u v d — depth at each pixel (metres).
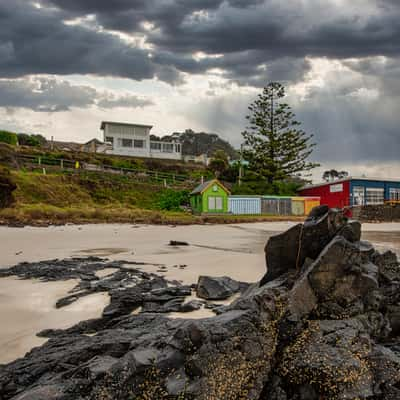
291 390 3.96
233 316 4.11
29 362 4.99
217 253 15.30
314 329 4.41
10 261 13.33
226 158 76.50
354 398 3.66
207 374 3.64
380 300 5.04
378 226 36.44
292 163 61.69
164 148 84.12
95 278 10.42
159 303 8.05
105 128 78.50
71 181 47.53
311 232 5.73
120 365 3.90
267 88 61.78
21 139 70.50
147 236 23.02
